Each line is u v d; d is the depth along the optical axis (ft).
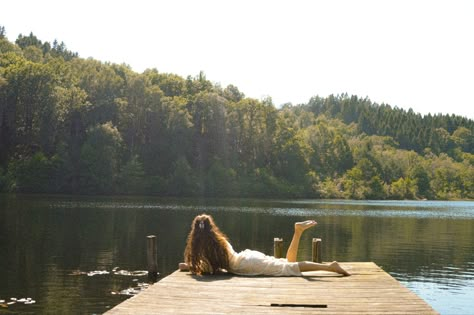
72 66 388.57
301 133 414.41
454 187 450.30
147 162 317.42
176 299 25.17
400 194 406.62
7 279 55.47
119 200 231.50
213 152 339.36
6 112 281.33
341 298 25.66
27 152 284.82
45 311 43.21
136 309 23.24
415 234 121.80
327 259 79.00
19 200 200.95
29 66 288.10
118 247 81.25
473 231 132.67
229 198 308.60
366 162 413.39
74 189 269.44
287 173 358.23
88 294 49.34
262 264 31.53
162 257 72.79
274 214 176.04
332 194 366.63
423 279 64.75
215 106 344.69
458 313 48.55
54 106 286.05
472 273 68.90
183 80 417.08
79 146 288.10
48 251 75.56
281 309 23.52
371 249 91.71
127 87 333.62
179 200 254.06
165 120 324.39
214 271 31.63
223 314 22.61
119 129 318.04
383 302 24.86
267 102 372.99
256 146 362.12
